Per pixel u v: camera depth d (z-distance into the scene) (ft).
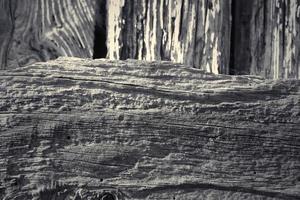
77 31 2.51
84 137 2.16
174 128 2.18
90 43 2.50
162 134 2.17
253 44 2.59
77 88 2.20
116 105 2.19
